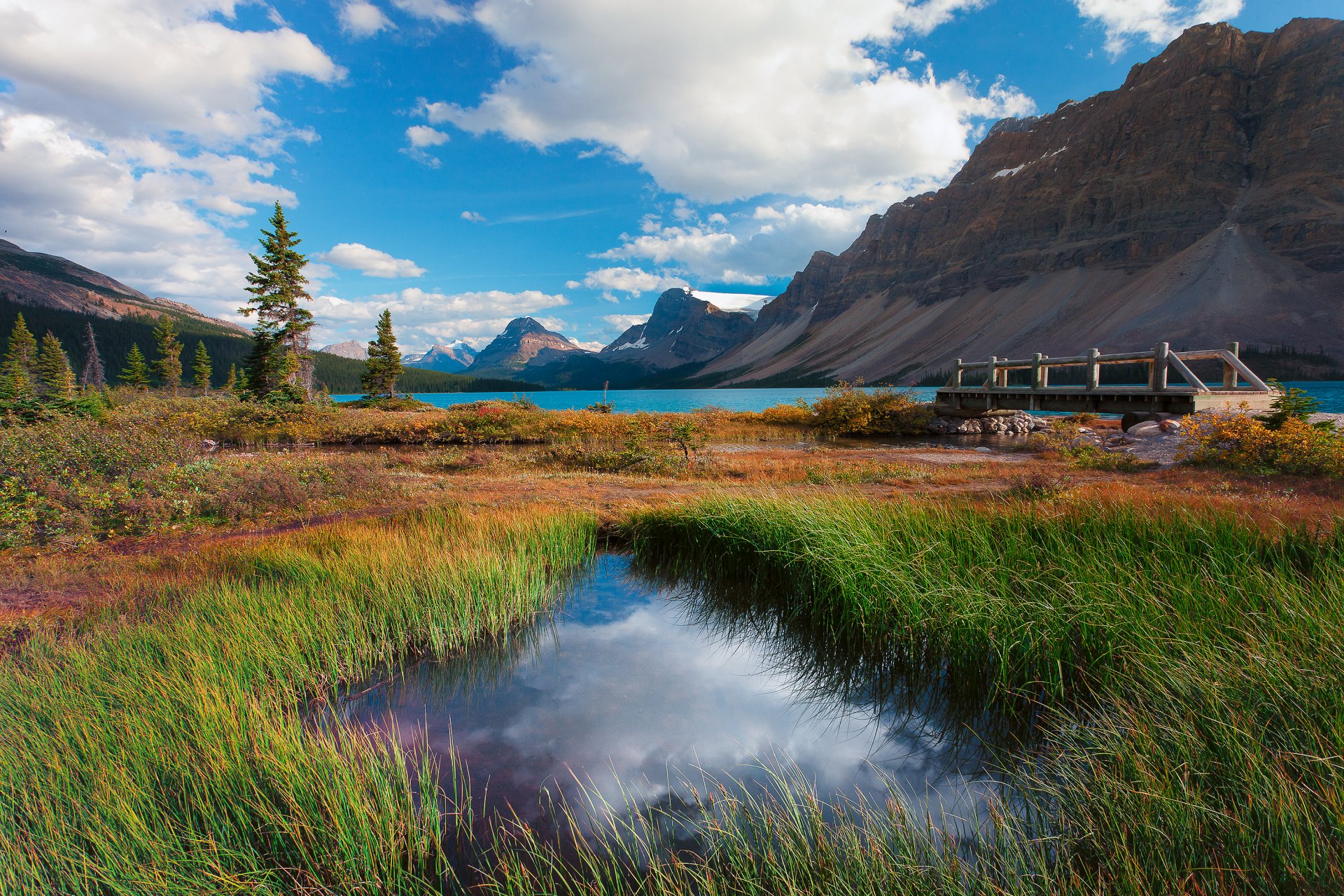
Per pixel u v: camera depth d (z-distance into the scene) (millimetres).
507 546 6414
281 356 37344
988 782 2727
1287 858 1897
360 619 4316
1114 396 17312
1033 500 6492
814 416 24484
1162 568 4066
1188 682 2799
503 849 2283
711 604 5625
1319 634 2885
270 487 8844
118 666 3477
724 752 3041
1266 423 10703
